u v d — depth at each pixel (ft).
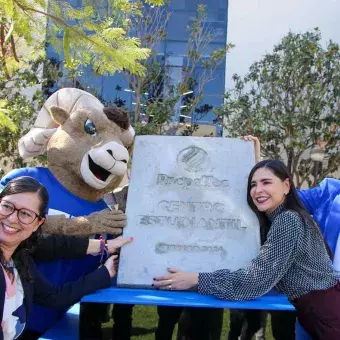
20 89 26.37
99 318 9.46
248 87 28.99
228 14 30.09
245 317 10.42
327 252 9.37
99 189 11.00
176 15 30.63
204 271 9.71
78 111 10.96
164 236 9.99
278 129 25.73
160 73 27.45
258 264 8.51
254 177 9.32
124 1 14.88
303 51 24.85
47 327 10.77
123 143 11.27
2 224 7.36
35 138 11.18
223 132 28.91
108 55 13.34
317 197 11.47
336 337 8.38
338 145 25.93
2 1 12.41
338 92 24.68
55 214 10.59
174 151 10.66
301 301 8.63
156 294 8.97
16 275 7.66
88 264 10.68
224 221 10.13
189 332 9.80
